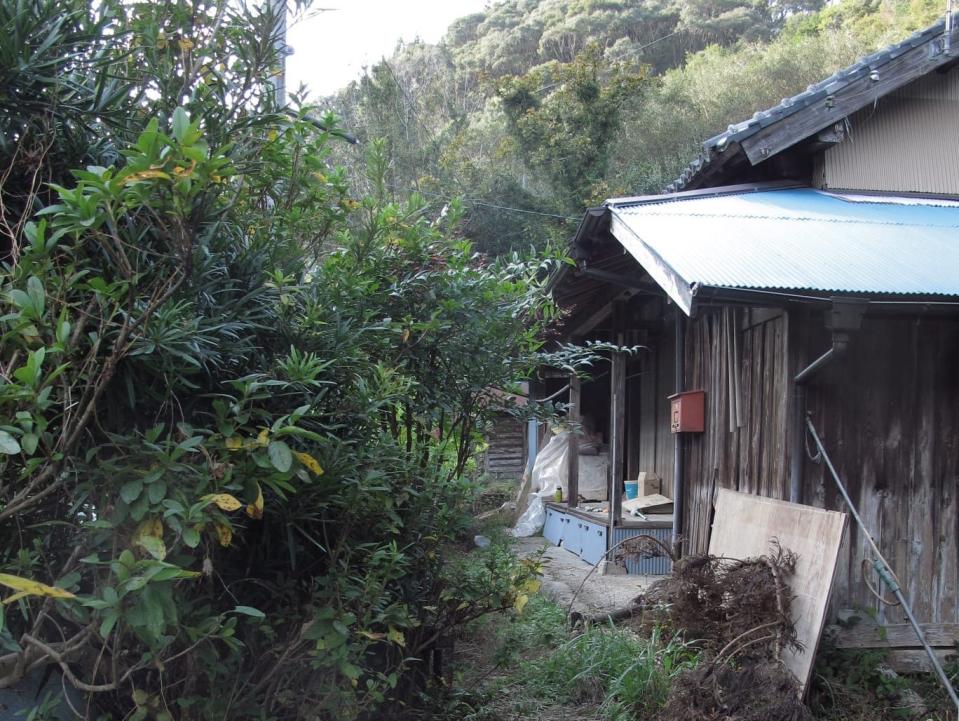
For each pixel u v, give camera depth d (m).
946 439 5.73
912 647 5.54
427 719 3.80
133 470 2.19
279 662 2.76
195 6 2.86
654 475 9.90
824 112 7.04
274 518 2.83
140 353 2.18
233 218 2.93
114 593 2.03
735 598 5.23
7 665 2.35
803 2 32.75
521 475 16.38
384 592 3.02
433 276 3.72
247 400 2.36
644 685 4.73
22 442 1.95
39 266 2.11
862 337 5.71
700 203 6.99
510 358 4.10
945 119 7.57
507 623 5.99
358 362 2.97
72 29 2.53
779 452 5.86
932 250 5.66
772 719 4.07
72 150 2.59
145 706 2.46
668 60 31.88
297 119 2.98
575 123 20.02
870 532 5.65
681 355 8.01
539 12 34.28
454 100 24.67
